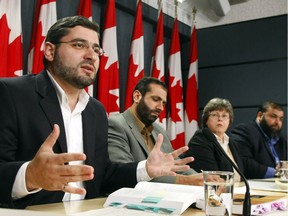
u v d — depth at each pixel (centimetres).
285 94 371
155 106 184
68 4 279
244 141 264
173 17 396
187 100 386
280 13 383
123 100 325
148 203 80
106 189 125
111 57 288
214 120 221
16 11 219
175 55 367
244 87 394
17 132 106
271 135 276
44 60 130
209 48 419
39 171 73
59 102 119
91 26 129
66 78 124
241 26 404
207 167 196
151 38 372
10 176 82
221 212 65
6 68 209
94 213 73
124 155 158
